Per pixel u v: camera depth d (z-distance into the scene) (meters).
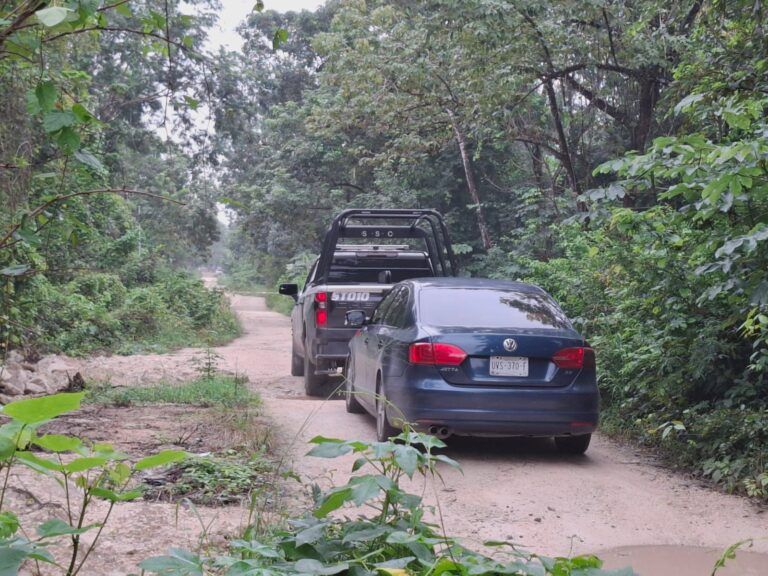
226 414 8.66
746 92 7.97
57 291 17.44
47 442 2.23
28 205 8.07
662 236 7.82
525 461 7.36
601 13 14.48
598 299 10.15
